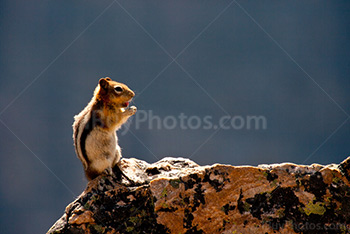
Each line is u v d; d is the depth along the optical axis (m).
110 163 12.98
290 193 10.89
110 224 10.95
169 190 11.08
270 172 11.16
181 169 12.84
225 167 11.31
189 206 10.94
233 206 10.93
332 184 10.85
